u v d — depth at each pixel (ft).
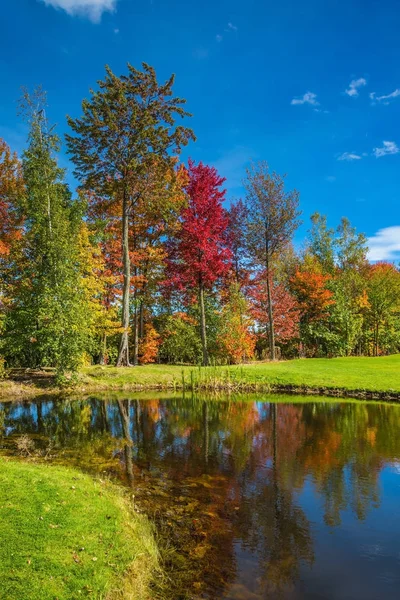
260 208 97.71
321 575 15.33
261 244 100.78
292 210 96.89
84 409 50.31
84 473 24.61
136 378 70.64
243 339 88.12
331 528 19.21
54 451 30.96
